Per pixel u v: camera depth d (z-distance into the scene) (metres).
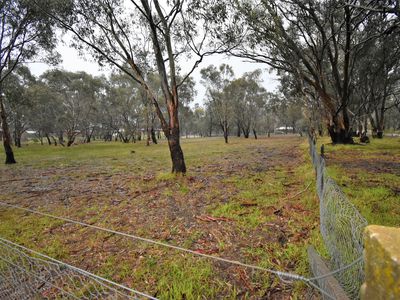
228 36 7.12
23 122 34.28
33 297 2.16
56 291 2.23
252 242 2.98
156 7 6.54
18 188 7.03
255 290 2.12
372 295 0.60
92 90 34.19
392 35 11.74
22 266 2.55
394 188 4.82
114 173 9.05
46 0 6.22
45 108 34.31
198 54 7.10
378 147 12.93
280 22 9.75
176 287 2.19
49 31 10.96
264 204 4.36
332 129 15.99
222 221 3.73
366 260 0.64
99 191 6.29
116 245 3.17
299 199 4.49
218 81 29.78
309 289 1.92
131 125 39.94
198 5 6.50
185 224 3.74
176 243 3.12
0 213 4.67
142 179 7.40
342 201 1.90
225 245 2.95
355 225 1.50
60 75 30.59
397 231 0.63
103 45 7.04
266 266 2.44
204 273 2.39
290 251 2.65
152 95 7.20
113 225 3.88
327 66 16.73
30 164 12.63
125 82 35.91
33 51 12.36
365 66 16.42
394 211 3.59
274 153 13.31
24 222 4.13
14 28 11.06
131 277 2.43
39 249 3.11
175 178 6.99
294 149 15.09
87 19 6.46
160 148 22.59
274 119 55.62
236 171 7.89
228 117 31.16
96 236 3.47
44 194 6.21
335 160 8.81
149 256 2.82
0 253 2.92
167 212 4.36
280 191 5.11
